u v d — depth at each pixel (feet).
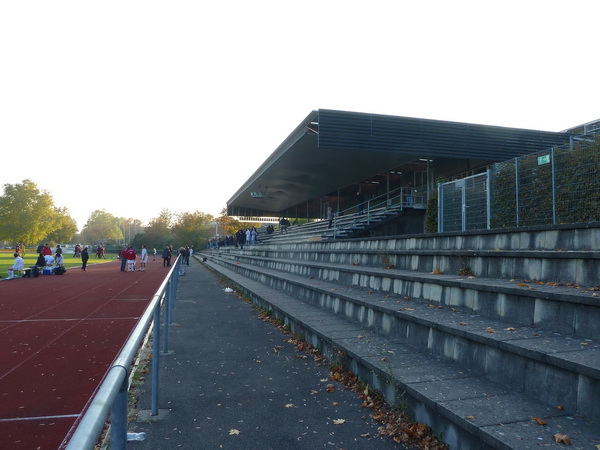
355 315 24.26
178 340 26.40
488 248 26.13
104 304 43.14
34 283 68.49
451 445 11.12
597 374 9.81
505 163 37.50
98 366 20.83
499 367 13.28
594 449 8.74
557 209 31.96
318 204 172.65
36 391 17.25
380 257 34.32
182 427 13.75
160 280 75.00
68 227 383.04
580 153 30.45
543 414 10.66
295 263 48.78
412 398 12.98
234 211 201.36
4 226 213.25
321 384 17.66
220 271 82.48
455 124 67.26
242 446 12.35
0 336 27.63
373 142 64.18
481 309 17.98
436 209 62.18
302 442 12.51
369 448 12.01
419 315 18.08
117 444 6.35
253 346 24.64
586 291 14.71
